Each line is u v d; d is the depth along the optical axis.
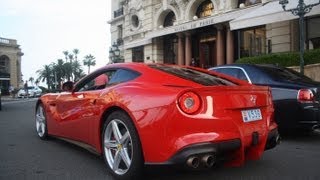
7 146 6.37
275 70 7.43
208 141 3.73
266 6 15.88
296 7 12.91
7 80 61.81
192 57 25.89
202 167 3.80
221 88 3.98
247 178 4.43
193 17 25.02
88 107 5.07
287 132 7.69
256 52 20.92
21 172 4.74
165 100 3.88
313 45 17.70
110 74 5.11
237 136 3.93
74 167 4.98
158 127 3.86
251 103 4.23
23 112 14.00
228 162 4.14
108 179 4.45
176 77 4.44
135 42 30.08
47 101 6.63
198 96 3.85
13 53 63.03
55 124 6.23
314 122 6.44
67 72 82.88
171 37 27.94
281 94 6.74
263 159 5.39
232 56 22.38
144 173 4.28
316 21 17.55
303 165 5.05
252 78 7.23
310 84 6.74
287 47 18.39
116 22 38.28
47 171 4.79
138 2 31.14
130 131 4.16
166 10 27.92
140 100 4.11
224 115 3.93
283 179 4.40
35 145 6.43
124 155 4.29
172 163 3.78
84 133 5.23
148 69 4.66
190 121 3.75
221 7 23.16
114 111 4.54
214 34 24.39
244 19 15.54
